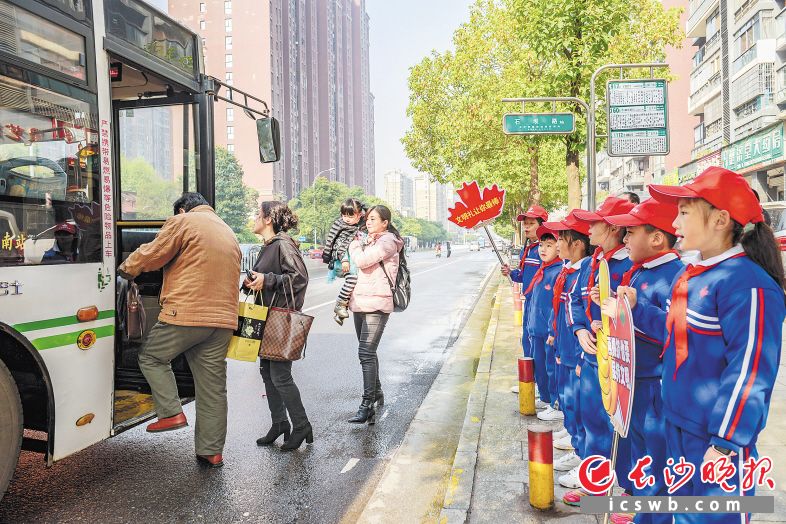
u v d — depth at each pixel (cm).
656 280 282
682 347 224
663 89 902
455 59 2067
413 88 2666
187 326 400
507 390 609
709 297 215
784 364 674
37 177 337
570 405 402
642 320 277
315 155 11956
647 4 1438
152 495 383
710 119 3198
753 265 209
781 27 2398
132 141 511
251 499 379
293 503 374
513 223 4044
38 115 338
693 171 3145
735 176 212
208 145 493
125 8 409
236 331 436
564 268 414
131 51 412
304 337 447
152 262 396
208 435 427
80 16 370
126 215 516
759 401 198
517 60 1612
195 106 495
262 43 9056
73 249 359
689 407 222
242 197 7144
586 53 1005
